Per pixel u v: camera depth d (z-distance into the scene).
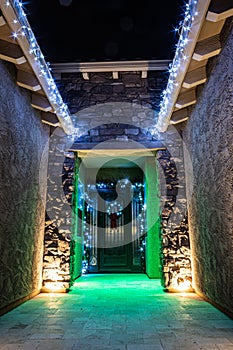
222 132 3.27
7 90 3.56
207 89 3.80
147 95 5.86
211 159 3.74
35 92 4.41
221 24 3.03
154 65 5.81
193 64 3.68
